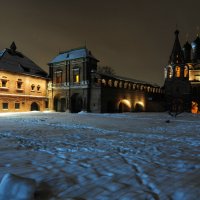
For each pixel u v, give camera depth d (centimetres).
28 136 1109
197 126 1781
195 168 582
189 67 6762
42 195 395
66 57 4928
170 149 836
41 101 4781
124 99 4941
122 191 417
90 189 425
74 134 1206
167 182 469
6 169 547
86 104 4438
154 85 6550
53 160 646
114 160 654
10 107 3969
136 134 1245
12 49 4616
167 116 3281
